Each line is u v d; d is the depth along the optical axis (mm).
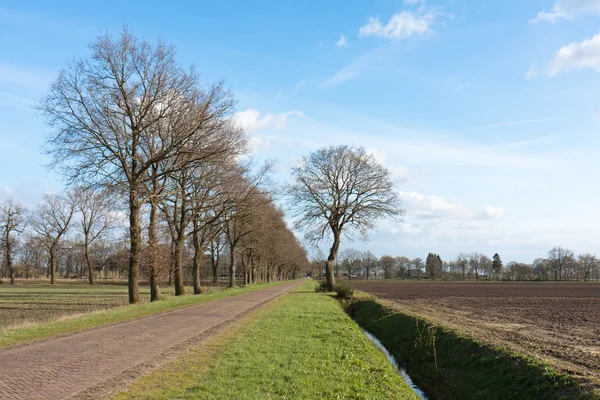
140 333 14453
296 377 9711
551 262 146125
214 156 27391
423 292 61406
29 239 76750
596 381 9312
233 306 25641
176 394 7840
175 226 35031
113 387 8055
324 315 23109
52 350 11273
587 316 28047
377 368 12109
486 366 12742
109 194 25141
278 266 109750
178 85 26438
